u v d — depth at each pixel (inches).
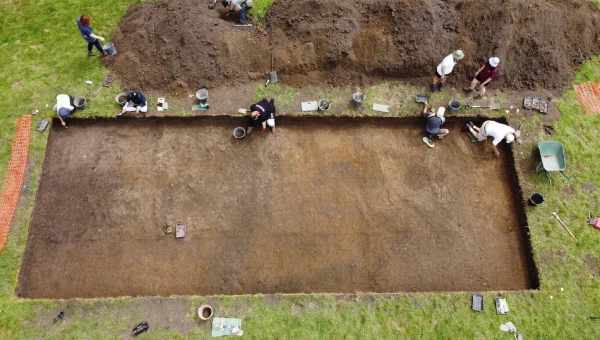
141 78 418.6
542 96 418.9
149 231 366.6
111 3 462.3
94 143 403.2
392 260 357.7
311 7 432.5
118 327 324.2
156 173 390.6
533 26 426.3
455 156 400.8
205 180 387.5
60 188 383.2
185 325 325.7
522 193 374.9
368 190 384.5
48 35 447.2
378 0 432.8
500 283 352.8
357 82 422.9
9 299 332.8
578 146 395.2
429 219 373.4
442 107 402.0
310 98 415.5
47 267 352.8
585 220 365.7
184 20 425.7
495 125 382.9
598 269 347.9
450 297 336.8
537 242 356.5
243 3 440.1
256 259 356.8
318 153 400.8
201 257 357.1
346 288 347.9
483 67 388.8
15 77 423.5
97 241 362.3
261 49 428.5
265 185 386.0
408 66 417.7
